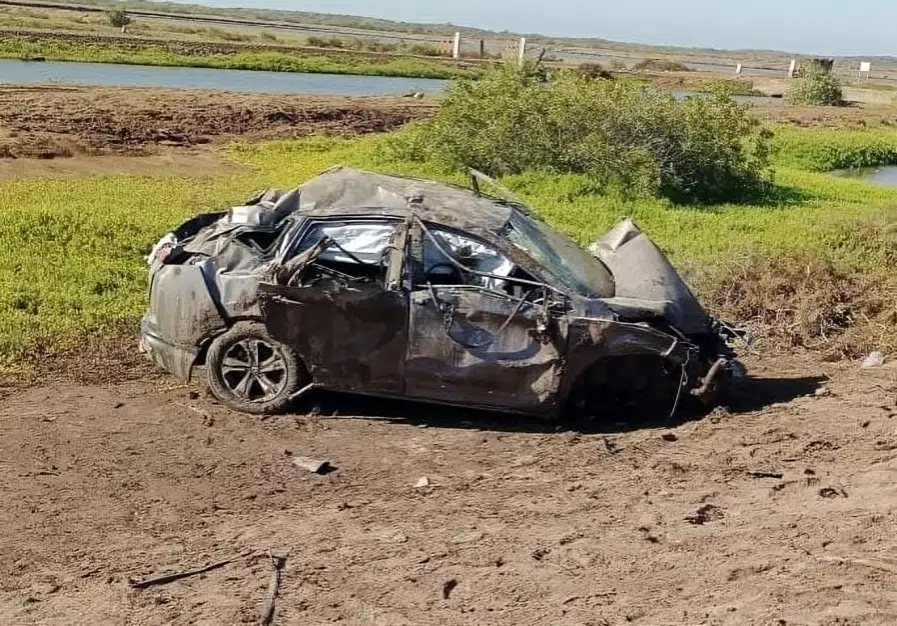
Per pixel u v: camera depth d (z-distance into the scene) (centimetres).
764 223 1599
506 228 767
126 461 675
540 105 1902
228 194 1652
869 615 480
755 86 6831
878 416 787
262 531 580
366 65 5541
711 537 572
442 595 506
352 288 725
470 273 730
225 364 756
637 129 1869
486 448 718
